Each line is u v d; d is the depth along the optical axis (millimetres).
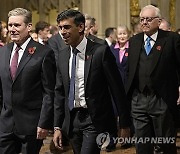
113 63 3555
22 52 3664
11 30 3605
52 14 11477
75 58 3547
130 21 10406
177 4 11164
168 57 4316
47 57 3635
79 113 3568
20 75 3594
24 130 3604
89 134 3518
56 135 3701
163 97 4297
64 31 3449
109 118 3590
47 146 6680
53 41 5824
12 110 3627
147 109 4336
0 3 11578
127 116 3541
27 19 3633
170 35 4371
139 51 4379
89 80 3496
